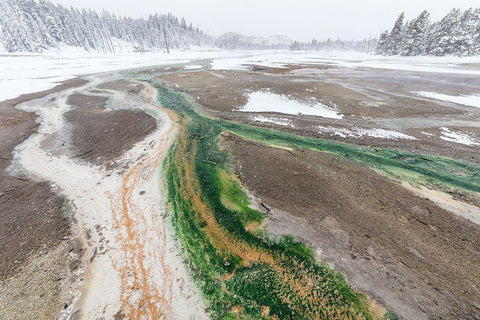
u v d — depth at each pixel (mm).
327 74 28953
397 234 5398
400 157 9219
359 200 6629
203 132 11789
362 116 13797
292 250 5156
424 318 3770
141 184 7648
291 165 8570
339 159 9047
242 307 4203
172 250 5281
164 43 93500
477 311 3842
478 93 18484
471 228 5559
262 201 6703
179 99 17875
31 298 4223
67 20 62594
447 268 4566
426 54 51688
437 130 11773
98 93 20016
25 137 11242
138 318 3979
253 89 19938
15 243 5309
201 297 4348
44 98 18391
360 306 4035
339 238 5324
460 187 7281
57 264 4848
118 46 80562
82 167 8625
